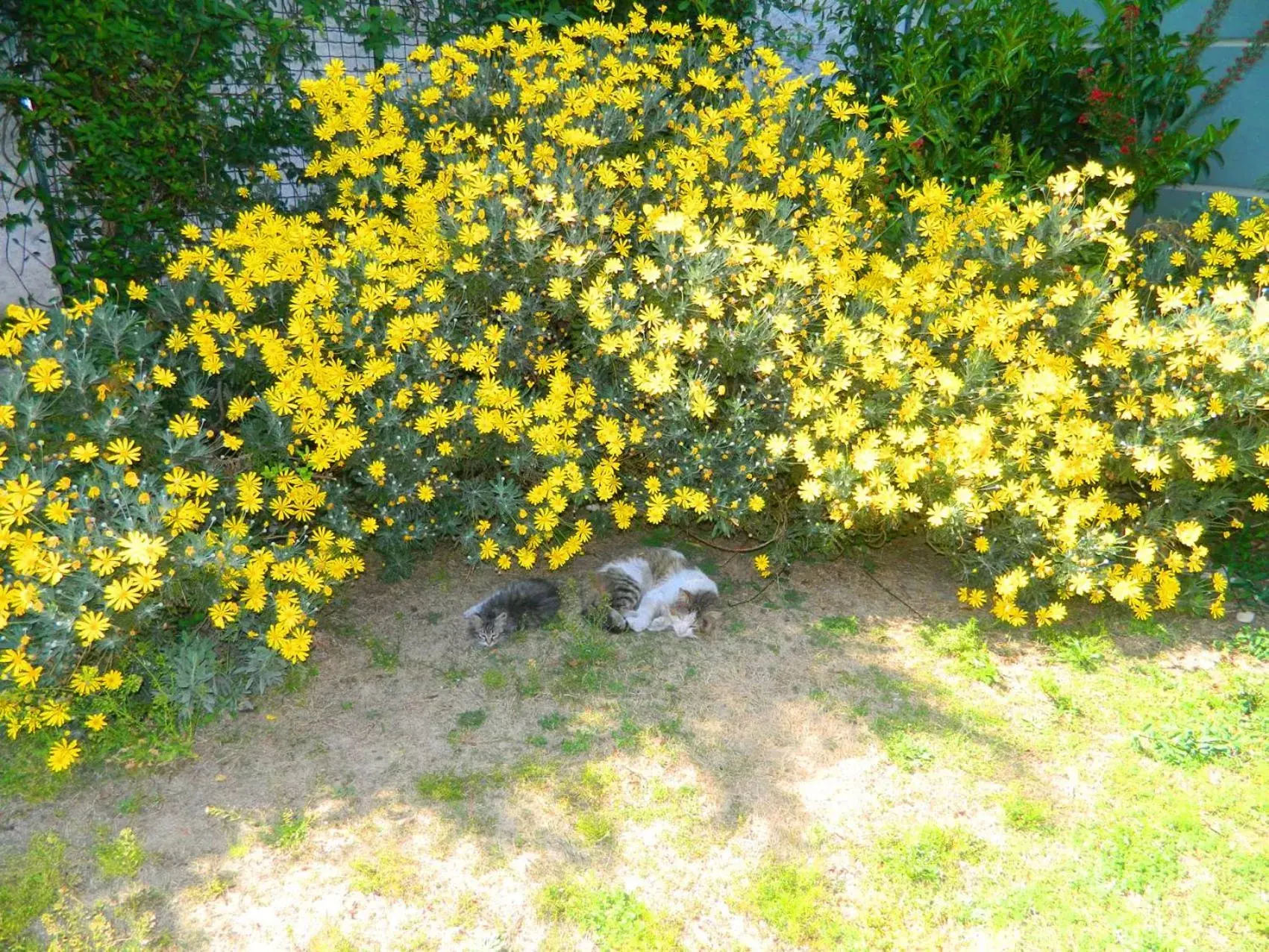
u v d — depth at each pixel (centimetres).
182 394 284
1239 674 266
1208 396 282
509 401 273
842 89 351
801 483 286
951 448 276
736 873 202
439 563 316
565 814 216
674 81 373
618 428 286
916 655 276
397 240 300
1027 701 257
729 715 250
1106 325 304
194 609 247
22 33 310
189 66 338
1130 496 312
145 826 209
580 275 293
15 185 319
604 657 272
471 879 199
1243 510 305
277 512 257
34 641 216
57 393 240
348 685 257
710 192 327
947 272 307
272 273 280
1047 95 427
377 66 382
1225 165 421
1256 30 404
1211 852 208
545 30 409
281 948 183
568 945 186
